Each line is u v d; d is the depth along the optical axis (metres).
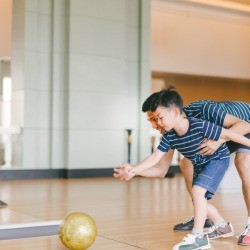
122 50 8.94
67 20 8.59
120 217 3.99
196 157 2.77
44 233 3.23
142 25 9.23
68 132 8.46
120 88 8.91
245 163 2.95
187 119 2.68
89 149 8.60
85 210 4.42
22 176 8.19
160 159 3.07
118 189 6.54
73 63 8.51
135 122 9.20
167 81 13.08
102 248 2.76
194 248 2.64
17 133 8.41
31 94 8.41
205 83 13.55
